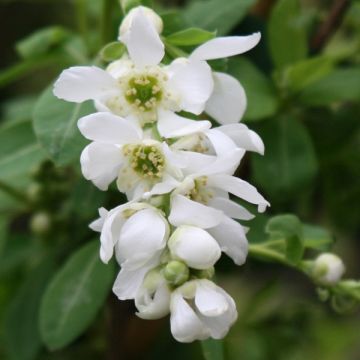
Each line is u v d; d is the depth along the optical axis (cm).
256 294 41
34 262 41
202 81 27
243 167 38
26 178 39
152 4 30
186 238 25
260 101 36
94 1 43
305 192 38
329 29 39
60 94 27
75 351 43
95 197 34
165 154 26
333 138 40
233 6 35
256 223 34
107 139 26
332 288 32
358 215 42
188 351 42
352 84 37
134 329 42
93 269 34
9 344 39
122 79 27
